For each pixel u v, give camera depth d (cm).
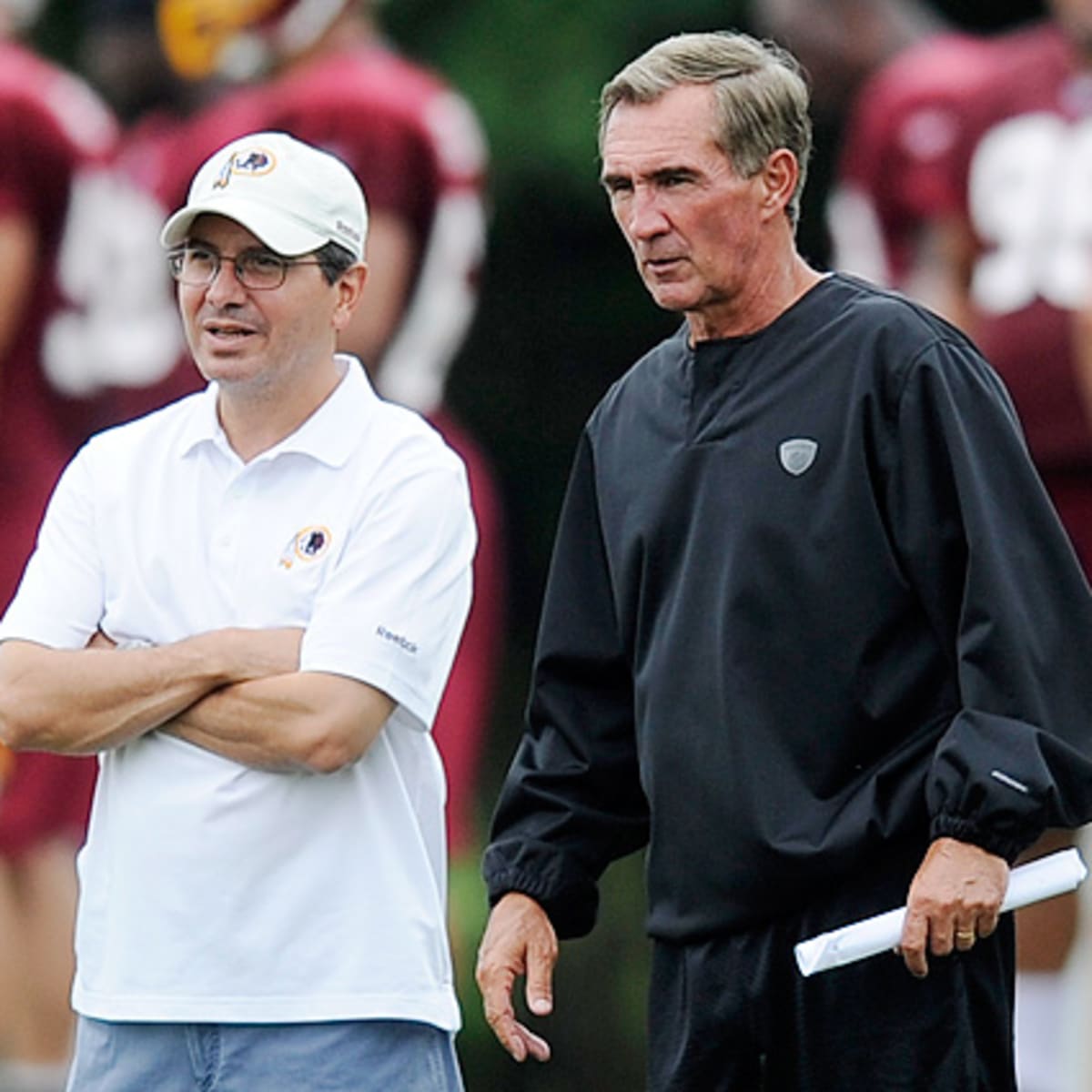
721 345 1738
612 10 4484
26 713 1828
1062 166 3117
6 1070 3322
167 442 1875
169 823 1812
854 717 1692
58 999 3331
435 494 1852
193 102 3509
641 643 1767
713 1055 1752
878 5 3856
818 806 1694
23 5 3647
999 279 3122
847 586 1689
